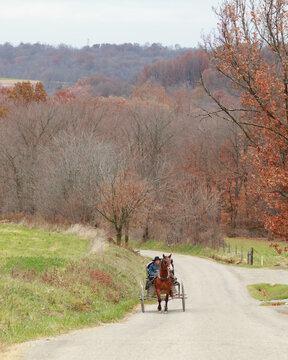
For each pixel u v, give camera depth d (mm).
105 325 32031
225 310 41219
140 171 131500
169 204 136625
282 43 45125
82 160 105375
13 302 30188
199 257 112062
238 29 45188
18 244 69188
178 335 23812
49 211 105312
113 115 164625
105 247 72000
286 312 38969
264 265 101375
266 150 45906
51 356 18500
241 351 18875
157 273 38812
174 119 157250
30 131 137250
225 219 167000
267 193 45375
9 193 125000
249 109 46188
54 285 39344
